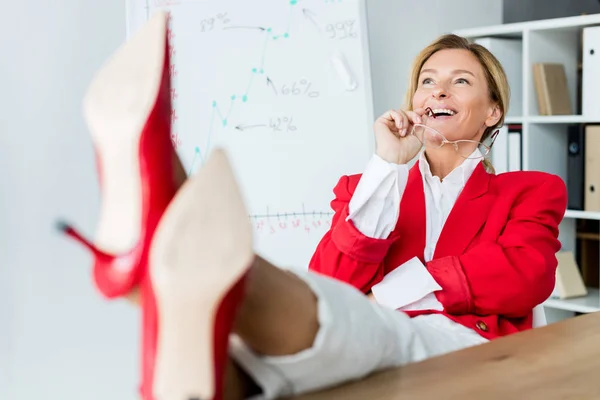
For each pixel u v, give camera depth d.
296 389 0.92
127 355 2.67
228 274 0.75
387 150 1.77
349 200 1.88
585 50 2.96
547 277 1.74
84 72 2.53
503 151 3.14
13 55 2.40
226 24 2.46
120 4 2.59
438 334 1.37
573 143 3.15
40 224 2.46
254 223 2.45
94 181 2.56
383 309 1.15
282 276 0.91
